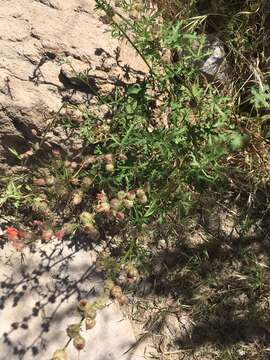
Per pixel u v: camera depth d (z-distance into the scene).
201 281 0.39
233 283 0.39
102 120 0.37
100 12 0.40
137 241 0.39
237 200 0.41
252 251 0.40
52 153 0.38
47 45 0.38
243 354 0.37
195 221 0.40
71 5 0.39
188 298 0.38
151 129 0.39
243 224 0.40
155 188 0.37
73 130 0.37
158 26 0.37
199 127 0.36
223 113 0.36
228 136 0.37
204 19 0.42
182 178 0.36
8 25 0.38
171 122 0.37
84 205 0.39
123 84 0.38
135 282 0.38
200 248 0.40
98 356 0.36
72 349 0.36
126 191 0.36
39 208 0.38
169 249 0.39
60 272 0.38
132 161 0.37
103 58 0.38
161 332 0.37
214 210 0.41
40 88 0.37
